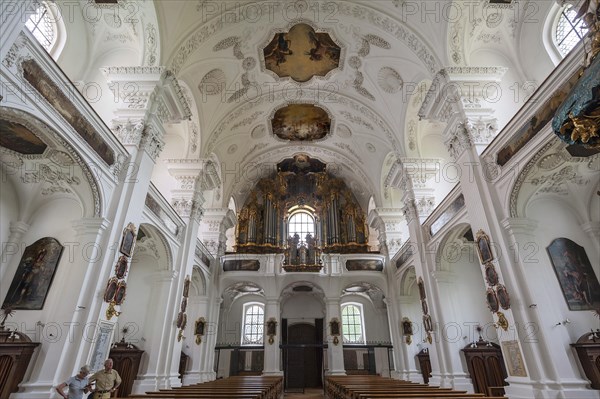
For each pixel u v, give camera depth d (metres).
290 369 21.17
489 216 8.65
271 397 10.37
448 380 10.90
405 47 12.17
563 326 7.20
